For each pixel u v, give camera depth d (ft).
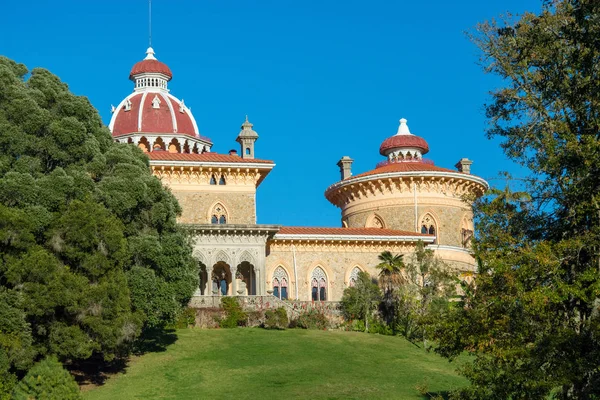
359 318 167.32
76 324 108.58
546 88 91.30
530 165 84.43
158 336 143.84
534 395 71.92
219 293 182.60
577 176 77.92
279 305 164.45
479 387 75.51
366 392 114.01
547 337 71.67
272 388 114.93
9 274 103.91
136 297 118.21
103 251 112.37
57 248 109.50
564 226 81.41
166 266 127.34
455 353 82.02
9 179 109.81
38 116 118.11
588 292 72.95
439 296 166.81
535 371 71.46
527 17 100.63
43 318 107.65
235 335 148.87
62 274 106.63
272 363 129.29
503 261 75.72
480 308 78.02
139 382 117.19
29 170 115.55
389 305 167.94
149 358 129.59
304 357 134.00
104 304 108.88
